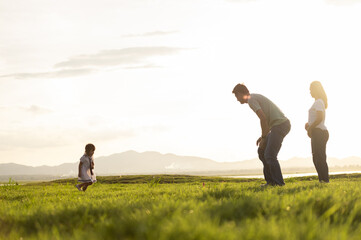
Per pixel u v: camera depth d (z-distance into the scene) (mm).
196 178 27938
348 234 2889
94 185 18328
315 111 8828
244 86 8250
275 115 8133
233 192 6094
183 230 2777
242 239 2666
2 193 12367
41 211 4801
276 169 8094
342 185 7562
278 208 3895
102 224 3504
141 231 2912
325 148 8836
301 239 2686
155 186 14328
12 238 3500
